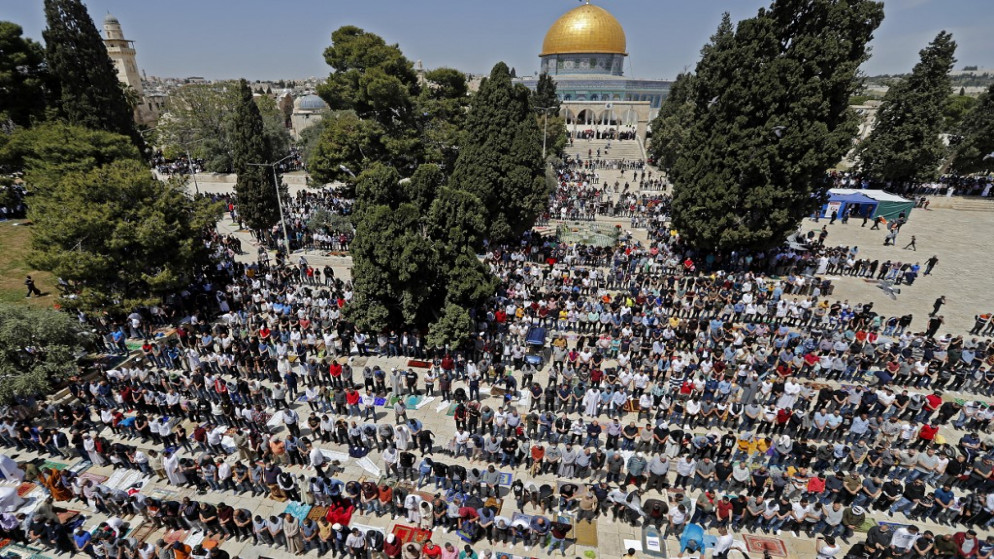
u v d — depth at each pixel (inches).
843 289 1146.7
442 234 922.1
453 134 1738.4
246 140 1390.3
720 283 1054.4
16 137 1277.1
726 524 498.3
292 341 823.1
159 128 2438.5
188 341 844.6
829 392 678.5
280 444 601.6
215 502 557.6
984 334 943.0
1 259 1141.7
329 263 1317.7
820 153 1067.9
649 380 762.8
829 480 532.1
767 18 1081.4
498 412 628.7
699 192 1176.2
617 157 2933.1
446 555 470.3
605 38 3654.0
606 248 1328.7
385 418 696.4
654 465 556.4
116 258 871.1
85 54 1274.6
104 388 702.5
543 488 537.6
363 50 1769.2
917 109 1904.5
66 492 559.5
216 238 1376.7
